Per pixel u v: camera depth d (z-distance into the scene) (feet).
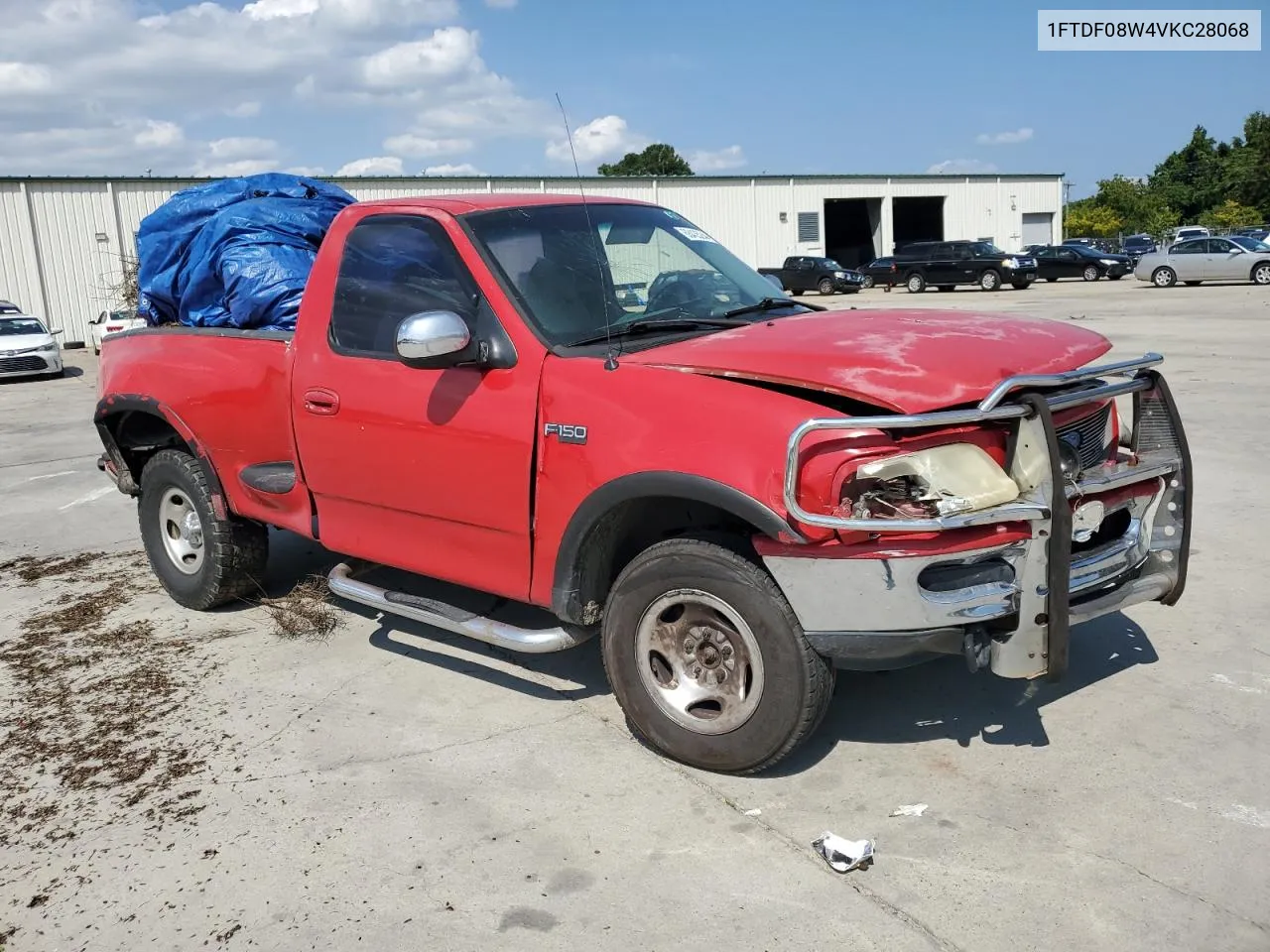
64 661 16.74
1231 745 12.10
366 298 14.32
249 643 17.10
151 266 18.85
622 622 12.17
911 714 13.28
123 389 18.38
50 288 105.40
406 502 13.94
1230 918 9.09
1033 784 11.43
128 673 16.07
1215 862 9.89
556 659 15.75
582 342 12.51
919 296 122.11
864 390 10.28
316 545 22.41
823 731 12.94
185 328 17.70
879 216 174.29
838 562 10.34
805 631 10.74
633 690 12.34
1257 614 16.07
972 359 10.84
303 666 15.96
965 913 9.32
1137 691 13.60
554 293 13.04
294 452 15.40
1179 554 12.21
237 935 9.62
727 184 158.20
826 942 9.05
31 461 36.86
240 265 16.81
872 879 9.89
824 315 13.30
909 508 10.14
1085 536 11.50
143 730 14.06
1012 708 13.29
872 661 10.70
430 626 17.40
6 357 68.44
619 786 11.87
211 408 16.90
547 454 12.14
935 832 10.61
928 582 10.32
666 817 11.18
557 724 13.56
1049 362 11.12
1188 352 47.75
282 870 10.61
